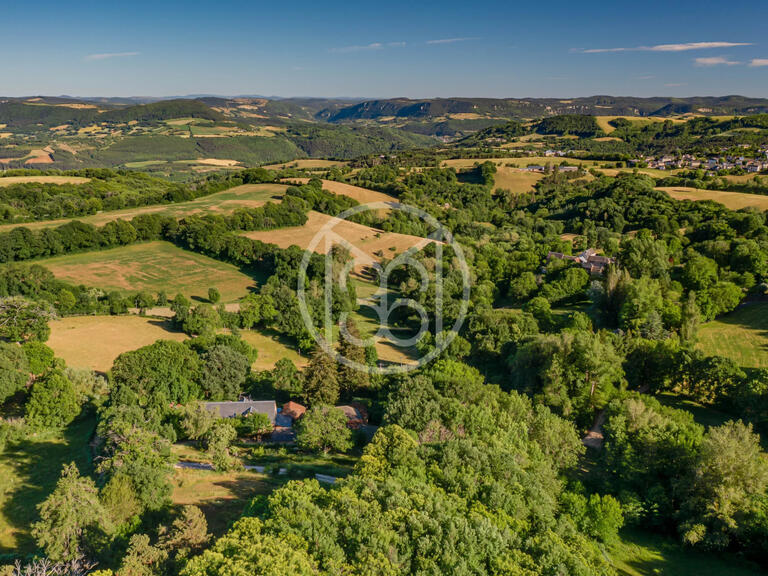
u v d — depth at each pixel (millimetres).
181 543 30703
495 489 36344
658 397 66812
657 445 47875
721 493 41312
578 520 41250
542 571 28969
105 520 32812
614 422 50812
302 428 52344
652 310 79875
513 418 52594
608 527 40656
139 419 48156
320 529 29156
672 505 44875
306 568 25125
